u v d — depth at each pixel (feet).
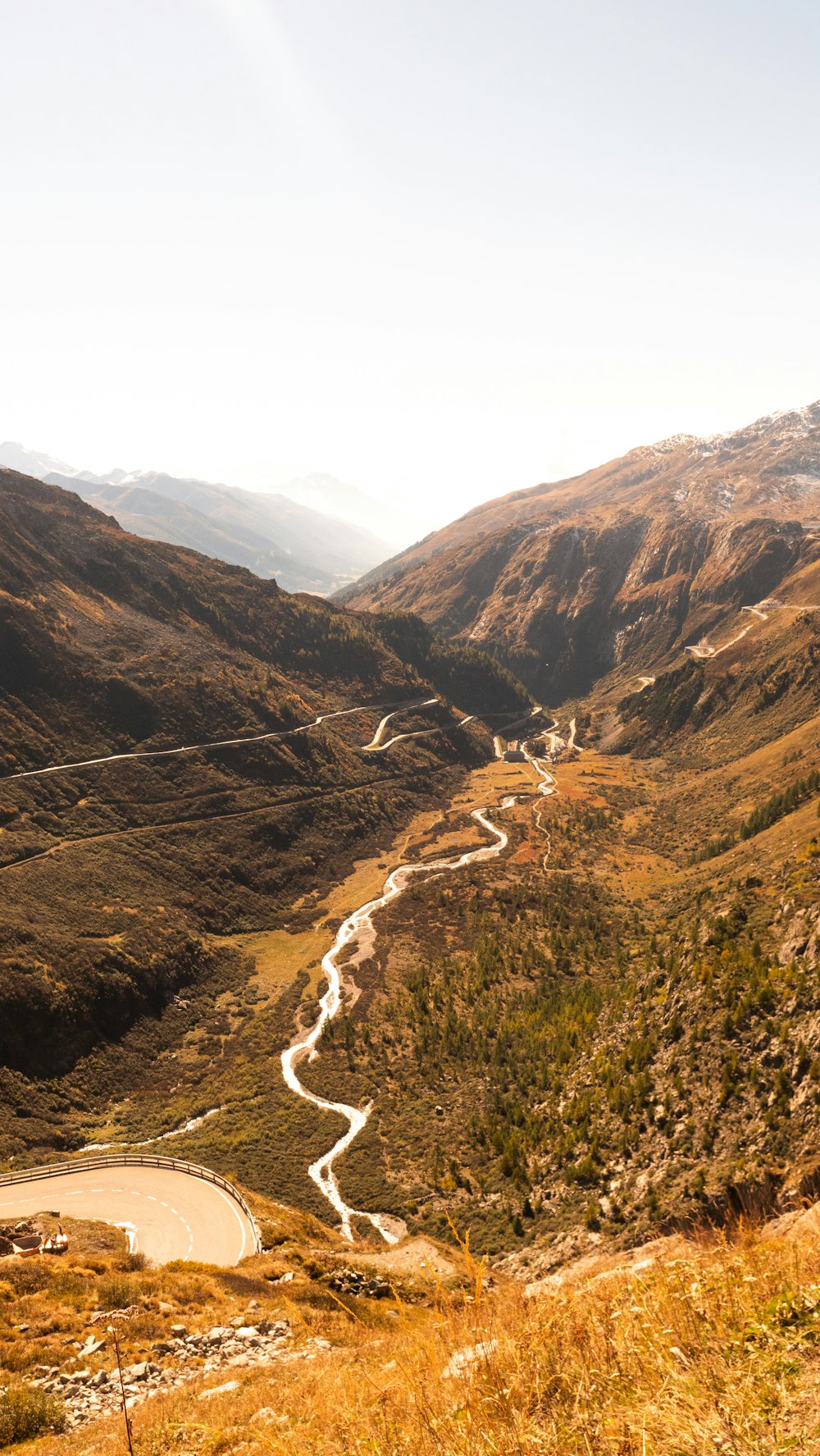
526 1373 17.31
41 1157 215.31
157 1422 46.16
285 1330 81.56
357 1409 20.95
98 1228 136.56
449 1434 16.24
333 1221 186.19
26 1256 107.65
